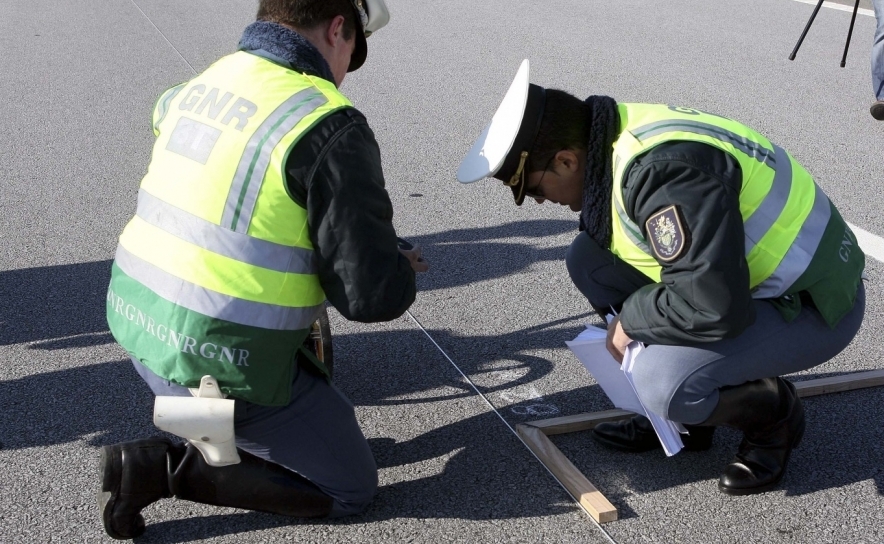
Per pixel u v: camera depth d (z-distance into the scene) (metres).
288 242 2.09
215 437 2.14
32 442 2.86
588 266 2.79
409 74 7.45
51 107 6.64
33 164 5.50
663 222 2.08
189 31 8.91
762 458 2.54
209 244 2.07
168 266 2.10
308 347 2.84
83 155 5.66
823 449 2.78
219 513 2.51
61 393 3.13
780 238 2.25
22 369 3.29
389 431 2.91
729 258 2.06
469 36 8.71
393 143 5.87
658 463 2.73
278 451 2.30
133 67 7.68
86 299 3.84
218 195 2.06
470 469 2.71
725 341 2.33
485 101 6.75
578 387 3.17
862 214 4.68
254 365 2.14
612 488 2.62
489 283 4.01
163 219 2.12
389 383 3.20
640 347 2.39
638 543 2.39
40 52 8.20
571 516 2.50
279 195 2.05
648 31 8.88
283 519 2.48
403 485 2.63
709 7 9.98
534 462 2.73
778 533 2.43
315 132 2.03
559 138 2.23
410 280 2.21
